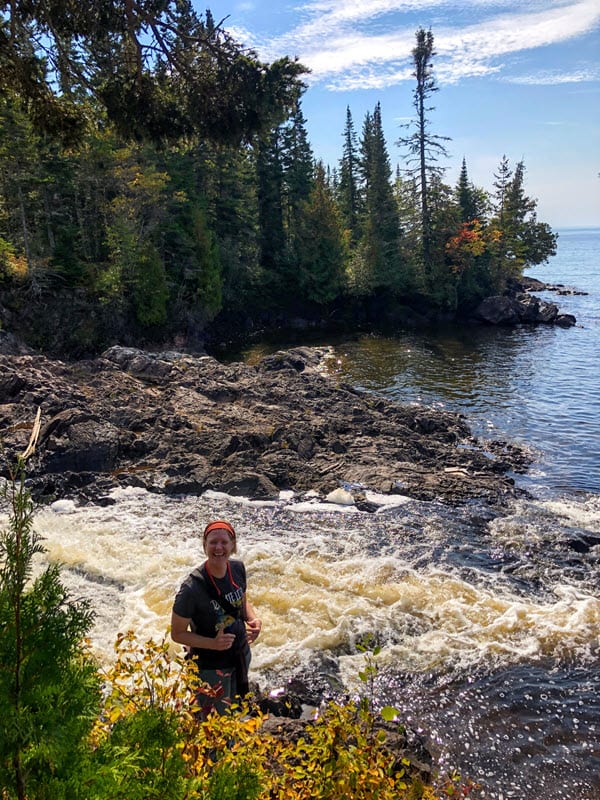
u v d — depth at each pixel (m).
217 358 37.84
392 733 6.04
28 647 1.91
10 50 7.52
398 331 46.47
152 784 2.15
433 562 10.27
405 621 8.43
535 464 16.81
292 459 15.22
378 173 53.50
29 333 33.91
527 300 53.97
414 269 52.34
